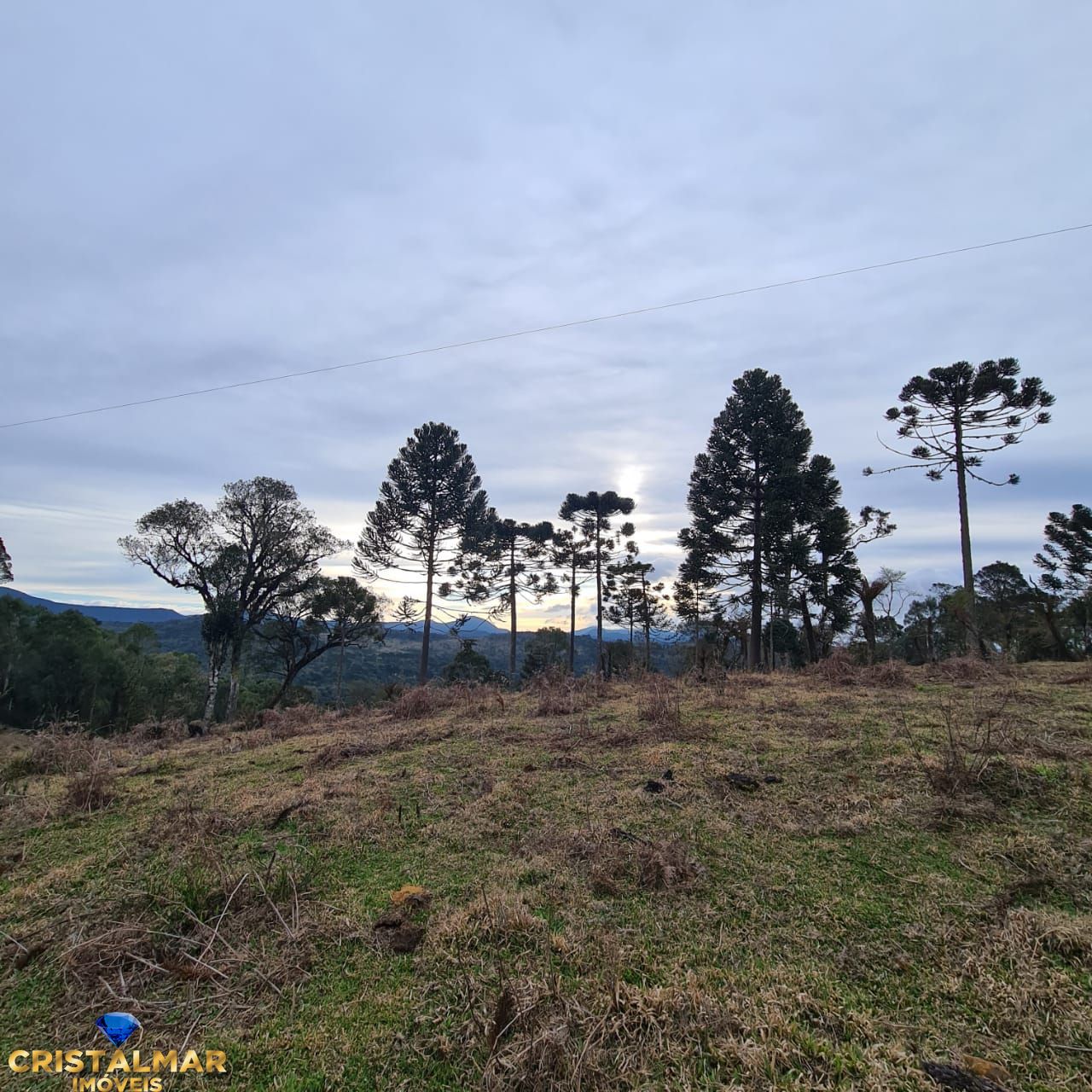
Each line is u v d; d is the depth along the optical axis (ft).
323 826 12.37
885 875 9.23
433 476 77.82
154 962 7.87
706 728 18.19
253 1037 6.63
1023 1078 5.53
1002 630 59.21
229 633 65.92
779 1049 5.92
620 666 43.60
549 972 7.25
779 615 81.66
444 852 10.90
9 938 8.71
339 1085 5.90
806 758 14.51
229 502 65.67
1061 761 12.65
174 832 12.32
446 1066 6.01
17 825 14.16
